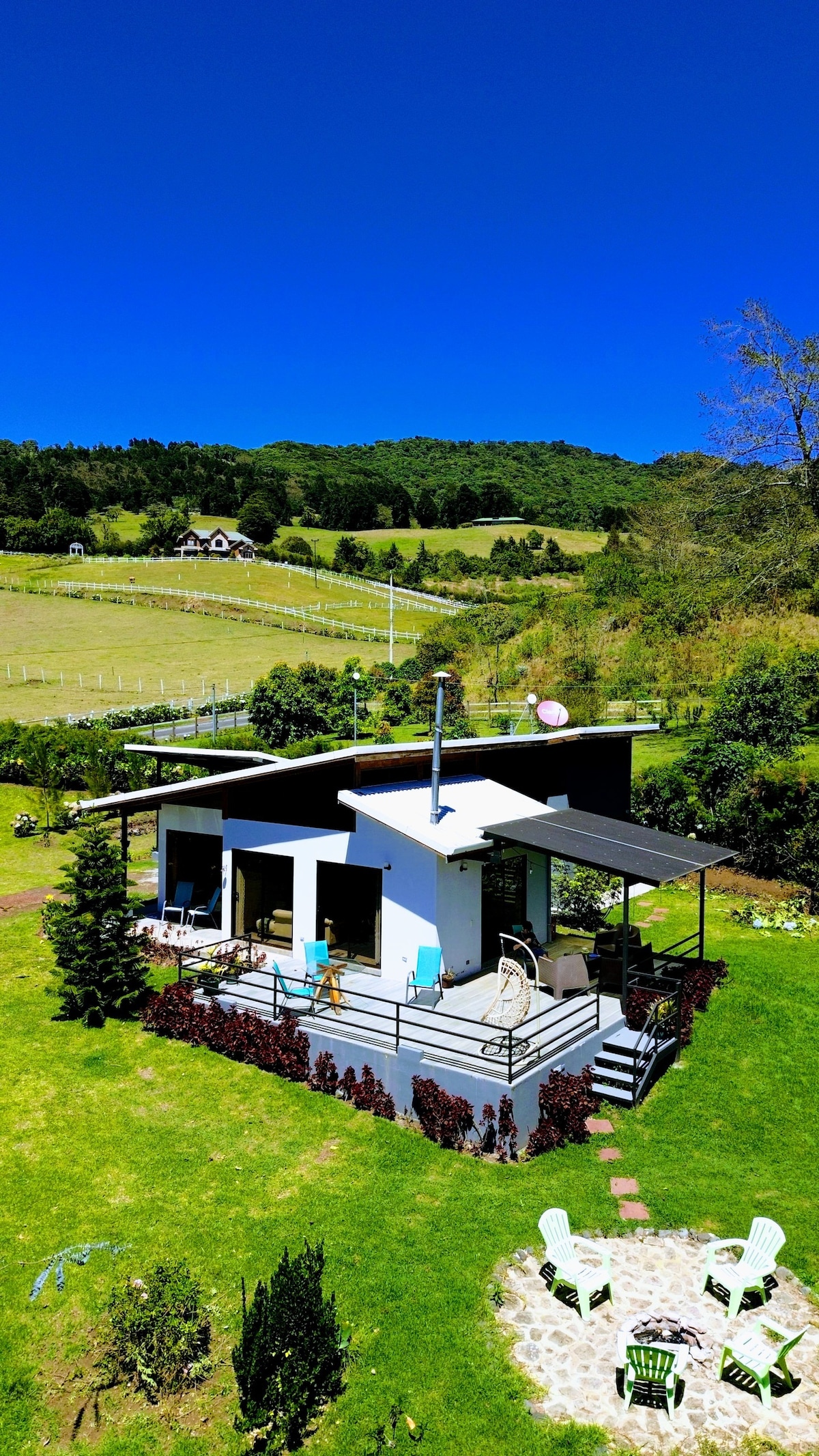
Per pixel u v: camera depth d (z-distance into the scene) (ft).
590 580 227.81
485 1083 38.91
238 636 277.44
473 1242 32.58
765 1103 43.88
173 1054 48.19
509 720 157.79
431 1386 26.43
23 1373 27.30
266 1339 25.14
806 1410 25.77
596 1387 26.45
